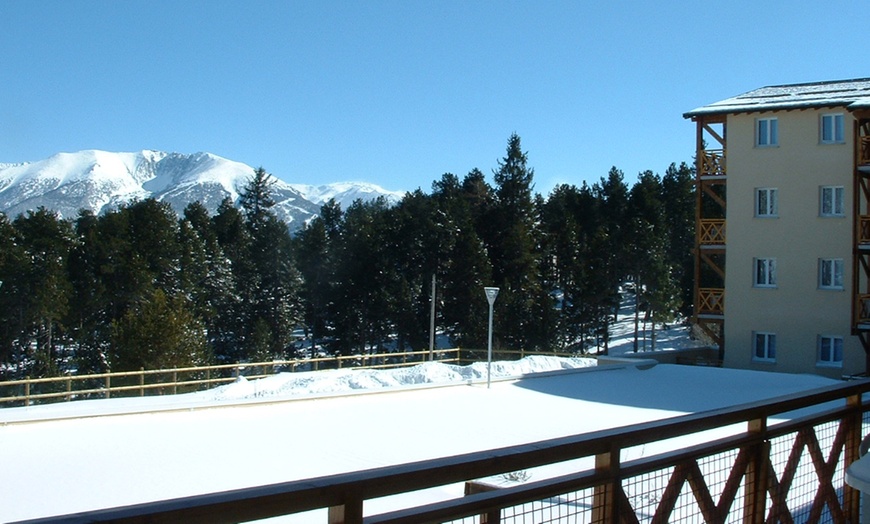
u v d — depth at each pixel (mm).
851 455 5906
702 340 46469
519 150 71875
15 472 12609
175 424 17062
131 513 2312
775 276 32469
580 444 3637
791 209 32062
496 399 21000
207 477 12398
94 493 11453
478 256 60656
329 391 21578
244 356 58312
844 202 31078
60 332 60562
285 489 2664
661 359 31578
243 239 80688
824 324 31297
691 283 70000
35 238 61438
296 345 74438
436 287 66375
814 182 31625
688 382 24766
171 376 40969
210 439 15406
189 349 42844
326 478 2828
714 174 34250
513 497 3453
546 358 31000
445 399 20922
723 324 34000
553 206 85438
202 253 67812
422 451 14391
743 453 4844
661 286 65812
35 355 48688
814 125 31625
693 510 4961
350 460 13617
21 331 55594
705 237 34438
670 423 4129
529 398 21219
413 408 19391
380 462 13484
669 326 73938
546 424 17266
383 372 27594
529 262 65750
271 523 8438
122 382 40562
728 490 4723
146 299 59219
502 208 71500
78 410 17625
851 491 6051
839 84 33000
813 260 31594
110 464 13219
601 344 67375
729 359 33156
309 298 72750
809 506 5613
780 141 32344
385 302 63219
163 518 2369
